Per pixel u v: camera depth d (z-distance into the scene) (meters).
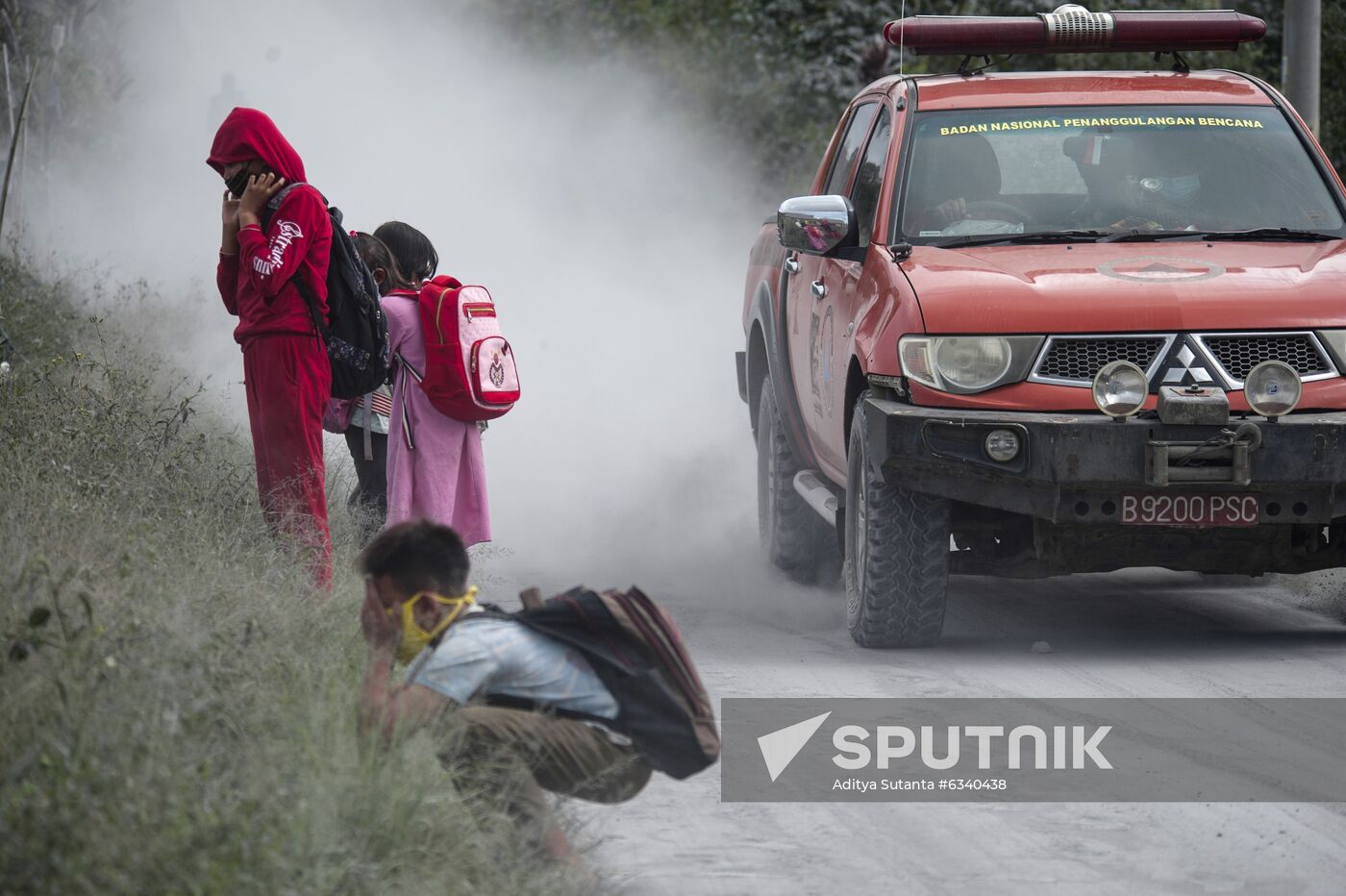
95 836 14.27
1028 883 18.06
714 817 20.12
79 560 22.52
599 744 17.03
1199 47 34.59
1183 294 27.00
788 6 103.94
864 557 28.56
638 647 17.17
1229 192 31.25
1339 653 28.42
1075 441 26.09
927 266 28.83
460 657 16.92
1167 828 19.75
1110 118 32.31
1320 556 28.39
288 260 26.50
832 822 19.98
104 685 17.23
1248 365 26.67
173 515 26.70
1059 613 32.59
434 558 17.39
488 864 16.28
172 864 14.19
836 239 30.88
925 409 27.16
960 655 28.56
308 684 19.17
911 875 18.30
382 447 30.95
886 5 100.62
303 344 27.00
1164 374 26.56
